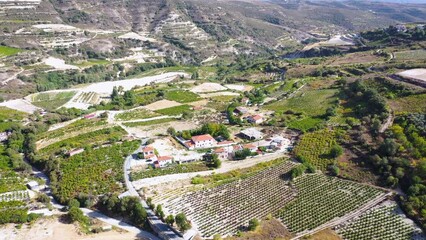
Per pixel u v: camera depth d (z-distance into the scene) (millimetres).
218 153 158000
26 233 118688
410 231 109562
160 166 152625
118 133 194625
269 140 172125
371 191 127125
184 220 112812
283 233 111938
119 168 152750
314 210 121312
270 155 158625
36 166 167375
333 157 147625
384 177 131500
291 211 121688
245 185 136750
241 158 157375
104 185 140750
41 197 137000
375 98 179500
